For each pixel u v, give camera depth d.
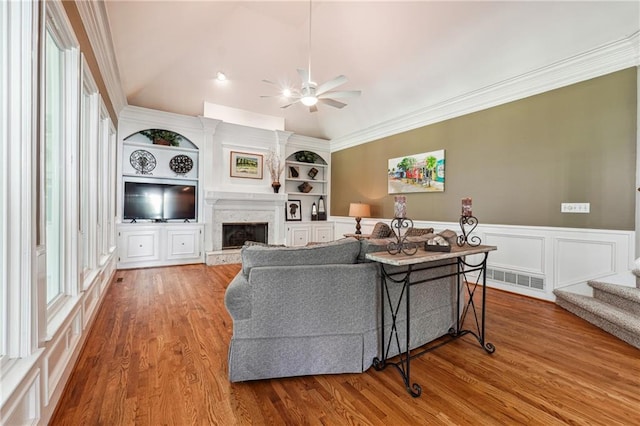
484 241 3.98
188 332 2.46
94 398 1.59
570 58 3.13
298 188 6.86
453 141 4.37
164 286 3.88
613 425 1.43
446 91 4.25
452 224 4.38
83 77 2.24
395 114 5.18
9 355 1.19
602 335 2.47
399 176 5.23
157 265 5.05
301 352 1.81
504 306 3.21
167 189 5.23
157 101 5.07
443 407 1.57
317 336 1.83
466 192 4.20
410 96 4.65
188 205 5.43
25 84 1.22
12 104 1.20
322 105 5.74
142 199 5.04
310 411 1.53
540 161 3.44
